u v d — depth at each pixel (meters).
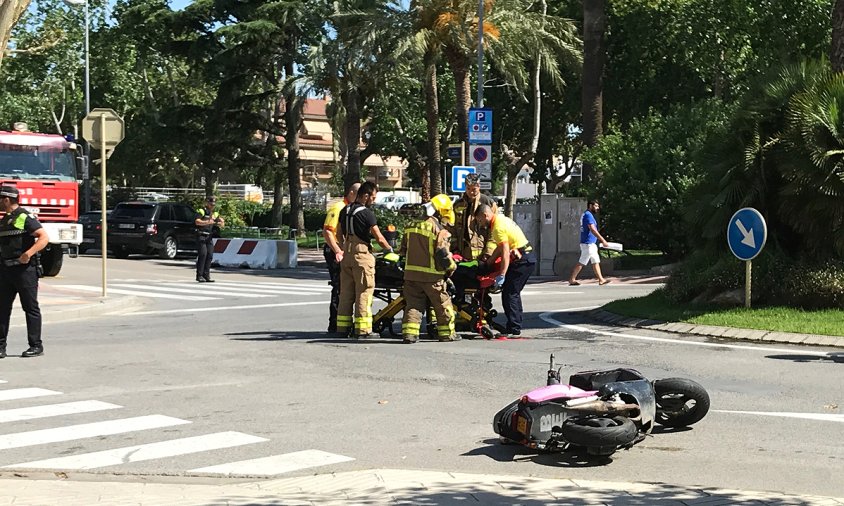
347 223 13.74
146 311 18.45
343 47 40.41
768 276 15.08
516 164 44.50
